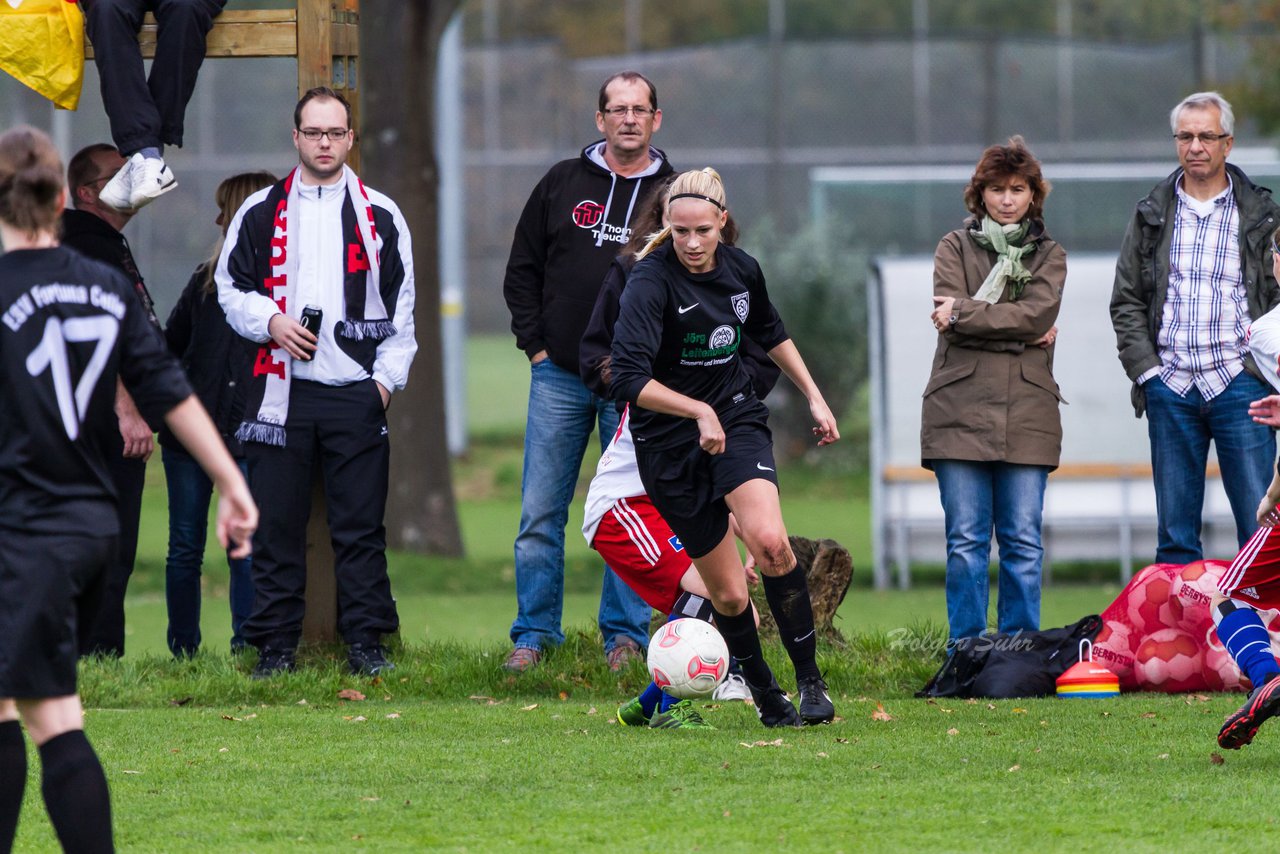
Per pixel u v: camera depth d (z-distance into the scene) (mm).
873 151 104375
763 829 15938
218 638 41219
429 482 62031
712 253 20438
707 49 105562
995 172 26953
